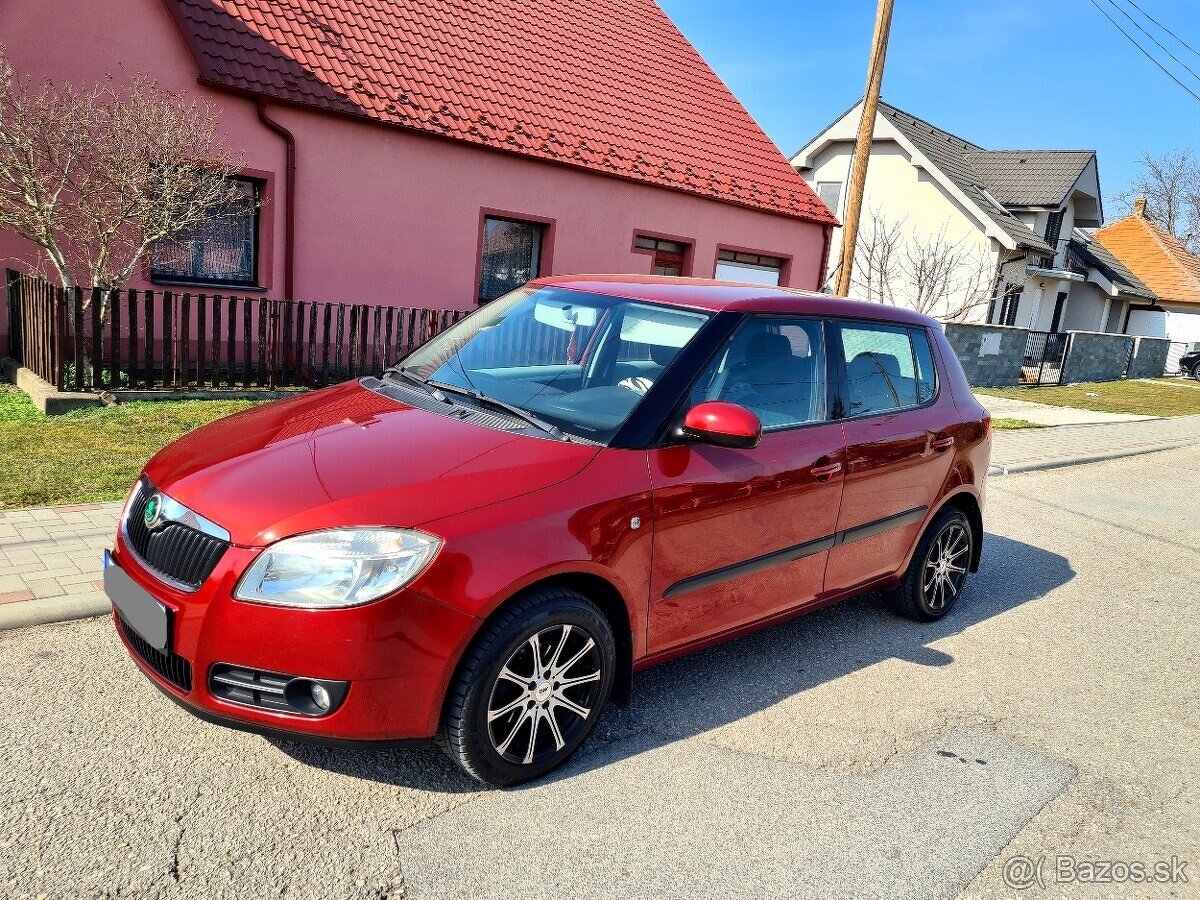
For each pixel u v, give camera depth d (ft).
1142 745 11.99
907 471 14.11
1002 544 22.25
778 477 11.68
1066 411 51.67
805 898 8.24
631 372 11.30
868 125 40.78
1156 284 125.49
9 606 11.93
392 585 8.20
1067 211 97.81
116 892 7.37
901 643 14.90
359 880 7.84
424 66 39.65
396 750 9.07
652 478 10.21
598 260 44.29
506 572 8.71
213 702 8.36
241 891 7.55
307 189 34.55
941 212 82.28
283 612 8.11
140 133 27.32
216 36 32.73
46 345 25.12
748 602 11.98
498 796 9.34
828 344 13.19
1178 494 30.60
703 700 12.11
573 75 46.47
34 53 27.99
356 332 31.04
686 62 54.54
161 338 31.63
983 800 10.24
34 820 8.18
